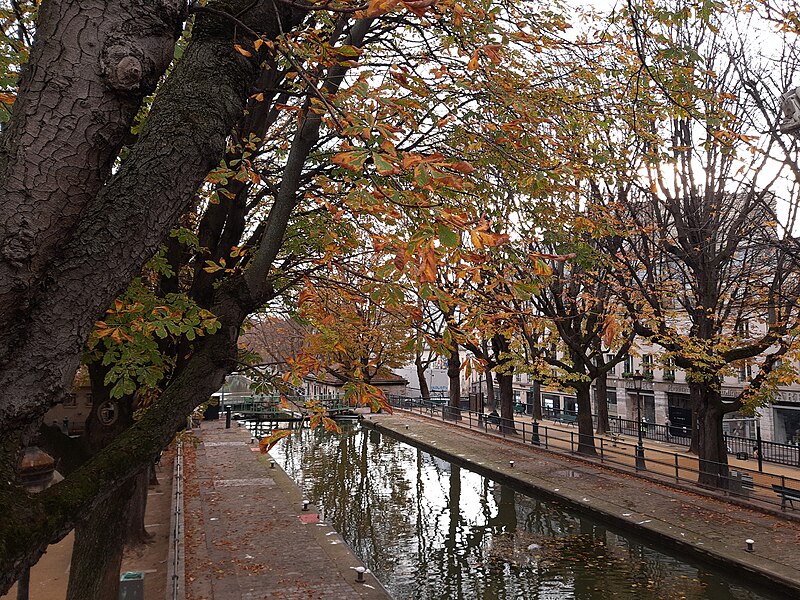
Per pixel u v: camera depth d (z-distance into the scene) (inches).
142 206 89.0
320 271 267.9
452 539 597.6
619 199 593.0
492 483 829.2
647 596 434.0
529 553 541.6
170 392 137.0
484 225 88.0
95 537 238.2
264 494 722.2
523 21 241.9
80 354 86.4
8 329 77.2
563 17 284.0
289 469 996.6
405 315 172.4
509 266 219.3
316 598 393.4
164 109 98.3
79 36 78.0
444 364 2213.3
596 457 877.2
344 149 104.6
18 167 74.7
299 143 175.5
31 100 76.5
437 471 943.7
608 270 631.2
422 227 89.6
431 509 718.5
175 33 87.1
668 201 589.3
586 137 312.0
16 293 74.7
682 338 601.6
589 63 281.7
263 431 1453.0
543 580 474.9
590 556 525.7
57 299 80.6
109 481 98.7
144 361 211.5
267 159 323.3
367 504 751.1
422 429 1317.7
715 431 669.3
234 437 1259.2
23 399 79.1
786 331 569.0
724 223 628.1
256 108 280.2
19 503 74.9
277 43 124.4
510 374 967.6
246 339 1424.7
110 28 79.6
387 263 110.7
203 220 287.4
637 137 325.7
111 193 88.7
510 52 287.3
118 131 80.9
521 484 770.2
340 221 252.7
